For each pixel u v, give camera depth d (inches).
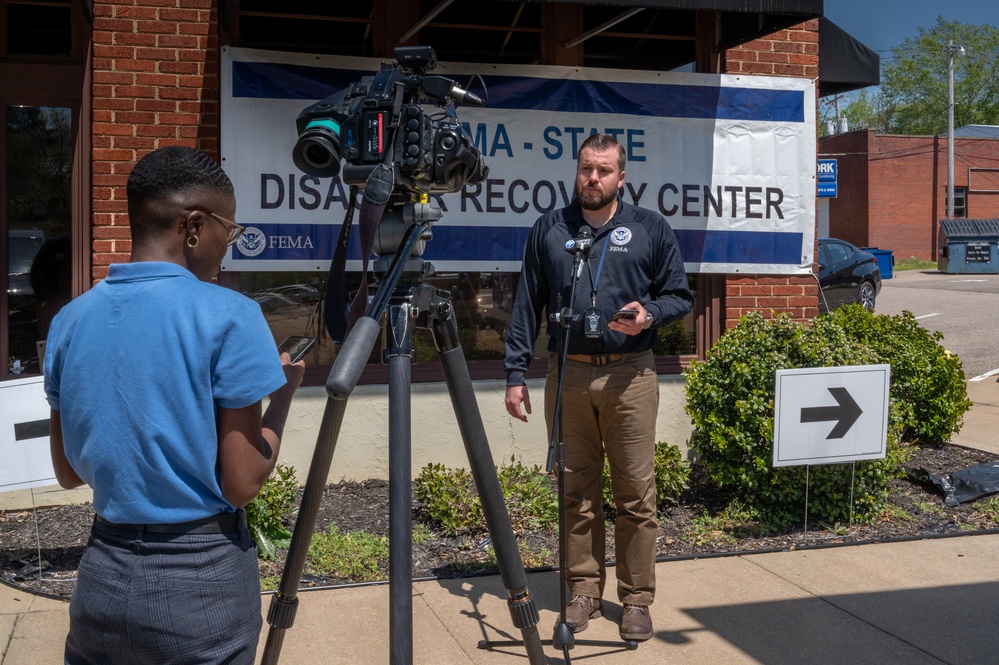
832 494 207.6
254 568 79.0
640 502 152.8
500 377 241.9
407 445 85.3
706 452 219.6
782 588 174.2
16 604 164.1
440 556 190.2
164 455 72.5
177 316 73.0
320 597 167.6
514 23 240.7
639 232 154.3
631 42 248.2
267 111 222.1
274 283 228.7
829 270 706.2
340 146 91.6
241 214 222.1
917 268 1411.2
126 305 73.9
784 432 194.7
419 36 235.0
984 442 304.8
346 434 231.0
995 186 1505.9
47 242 230.5
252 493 74.7
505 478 214.5
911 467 248.7
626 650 148.0
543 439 243.6
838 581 177.9
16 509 215.5
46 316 231.1
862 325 293.3
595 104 241.3
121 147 217.2
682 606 165.6
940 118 2364.7
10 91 224.8
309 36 229.0
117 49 216.2
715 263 250.2
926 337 297.7
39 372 230.7
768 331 219.6
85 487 220.2
